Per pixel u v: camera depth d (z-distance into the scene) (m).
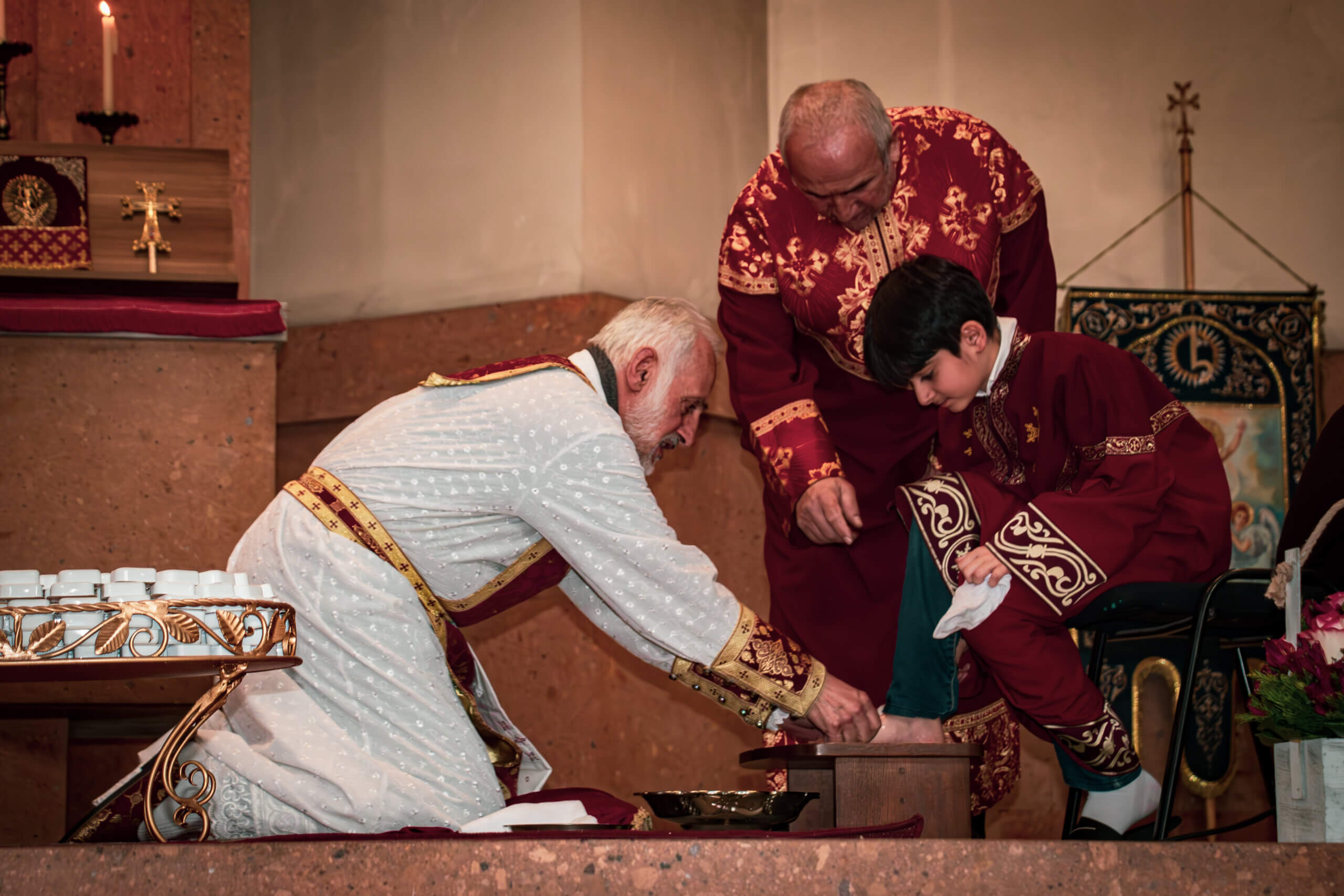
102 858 2.19
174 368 4.85
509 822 2.77
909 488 3.56
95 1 6.54
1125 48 6.64
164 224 5.29
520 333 6.16
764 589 6.41
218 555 4.80
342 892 2.20
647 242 6.33
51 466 4.74
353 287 6.57
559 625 5.94
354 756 2.85
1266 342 6.01
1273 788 3.94
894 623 4.24
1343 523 3.14
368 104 6.67
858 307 4.20
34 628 2.22
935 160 4.28
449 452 3.07
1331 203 6.54
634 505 3.05
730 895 2.19
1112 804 3.28
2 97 5.50
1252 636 3.64
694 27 6.59
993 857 2.20
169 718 5.17
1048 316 4.43
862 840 2.22
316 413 6.53
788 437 4.14
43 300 4.70
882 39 6.69
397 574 3.05
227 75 6.71
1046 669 3.23
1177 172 6.57
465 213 6.40
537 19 6.33
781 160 4.40
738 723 6.21
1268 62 6.63
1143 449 3.43
